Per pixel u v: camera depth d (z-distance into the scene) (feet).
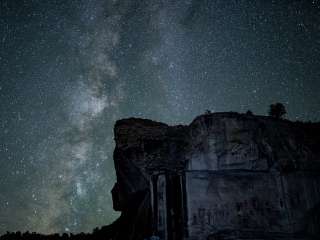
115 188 109.60
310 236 73.77
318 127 90.48
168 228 75.25
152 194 79.82
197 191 76.43
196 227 73.36
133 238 83.15
